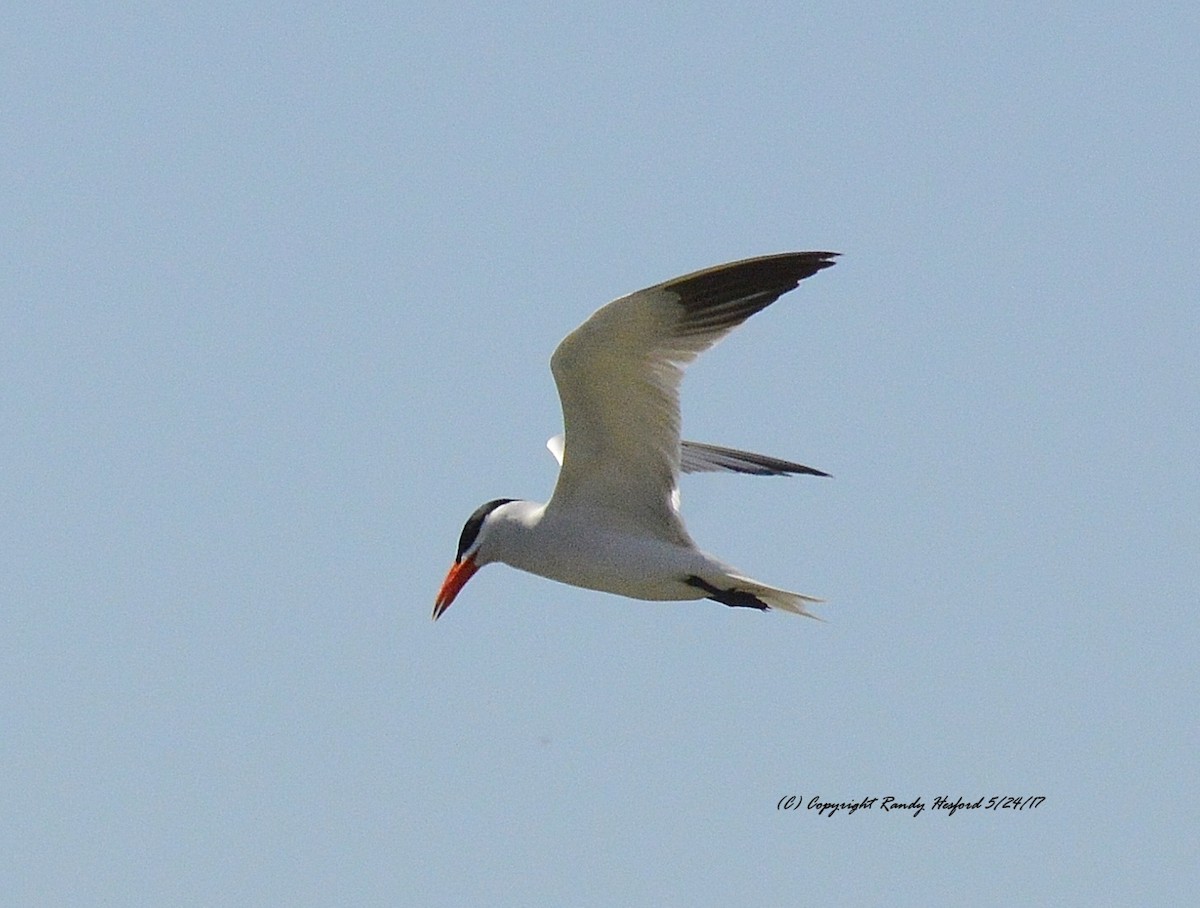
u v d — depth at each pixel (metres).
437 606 16.50
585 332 15.17
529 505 16.47
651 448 15.78
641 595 16.22
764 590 15.90
